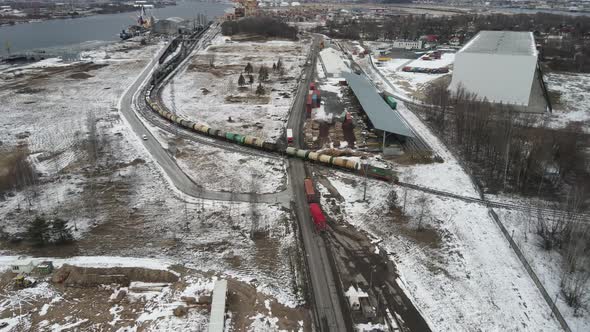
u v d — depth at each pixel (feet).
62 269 163.73
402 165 255.91
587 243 174.09
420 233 190.90
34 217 200.85
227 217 203.10
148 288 157.58
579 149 258.16
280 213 206.59
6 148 274.16
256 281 161.27
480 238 186.91
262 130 311.88
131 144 287.28
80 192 224.33
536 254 176.65
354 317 145.07
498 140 250.98
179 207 211.61
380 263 172.04
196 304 150.10
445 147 281.33
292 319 143.95
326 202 216.95
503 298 153.89
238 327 139.95
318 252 178.50
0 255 174.29
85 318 143.84
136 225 196.24
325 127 315.99
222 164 259.60
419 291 157.38
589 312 147.54
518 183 229.66
